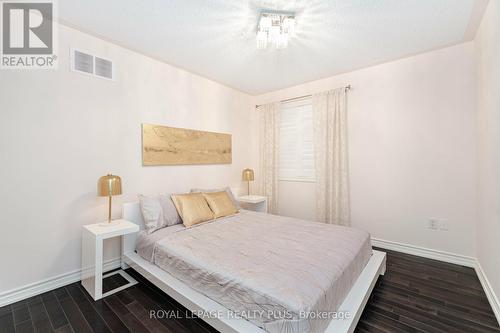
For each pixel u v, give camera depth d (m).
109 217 2.23
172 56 2.83
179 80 3.18
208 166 3.61
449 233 2.62
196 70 3.26
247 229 2.40
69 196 2.20
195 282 1.68
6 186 1.86
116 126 2.54
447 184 2.63
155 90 2.90
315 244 1.94
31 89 1.98
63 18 2.08
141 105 2.76
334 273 1.51
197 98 3.43
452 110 2.59
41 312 1.75
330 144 3.41
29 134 1.97
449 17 2.08
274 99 4.19
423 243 2.79
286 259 1.66
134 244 2.47
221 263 1.64
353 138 3.28
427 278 2.24
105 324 1.62
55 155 2.11
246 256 1.74
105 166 2.44
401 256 2.78
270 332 1.24
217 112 3.75
